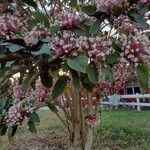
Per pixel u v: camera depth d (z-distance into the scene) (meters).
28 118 2.97
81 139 3.30
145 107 12.53
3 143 5.92
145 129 7.09
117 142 5.96
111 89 3.25
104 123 7.27
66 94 3.28
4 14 2.71
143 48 2.09
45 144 6.09
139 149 5.57
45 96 3.10
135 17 2.18
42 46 2.01
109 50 2.12
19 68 2.20
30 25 2.49
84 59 1.98
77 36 2.20
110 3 2.14
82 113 3.31
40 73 2.28
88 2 2.89
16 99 3.05
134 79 2.87
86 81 2.38
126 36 2.20
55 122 8.32
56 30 2.19
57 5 3.10
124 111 10.77
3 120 3.11
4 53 2.14
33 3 2.59
